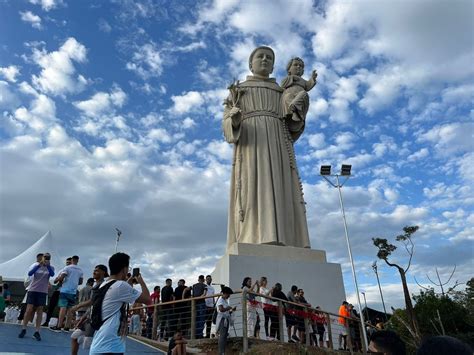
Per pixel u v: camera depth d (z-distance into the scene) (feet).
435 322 108.17
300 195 65.62
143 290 19.88
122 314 18.70
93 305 18.67
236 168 65.98
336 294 56.90
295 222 63.87
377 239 110.11
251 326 43.91
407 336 102.58
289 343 40.78
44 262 38.34
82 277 44.68
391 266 108.99
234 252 56.90
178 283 52.44
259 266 55.01
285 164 66.03
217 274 57.72
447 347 8.80
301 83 72.23
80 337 26.68
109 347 17.76
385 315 154.40
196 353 39.34
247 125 67.41
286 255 57.88
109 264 19.88
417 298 118.01
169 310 49.26
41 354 31.55
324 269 57.93
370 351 13.20
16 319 69.46
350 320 52.70
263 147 65.51
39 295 37.14
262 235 59.67
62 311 42.09
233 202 65.36
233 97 67.62
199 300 46.73
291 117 68.80
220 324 38.19
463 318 108.88
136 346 42.29
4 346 32.35
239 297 48.55
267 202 61.46
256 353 37.83
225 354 39.65
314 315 46.80
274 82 73.56
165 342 44.11
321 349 43.39
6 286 63.10
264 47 74.18
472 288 120.88
